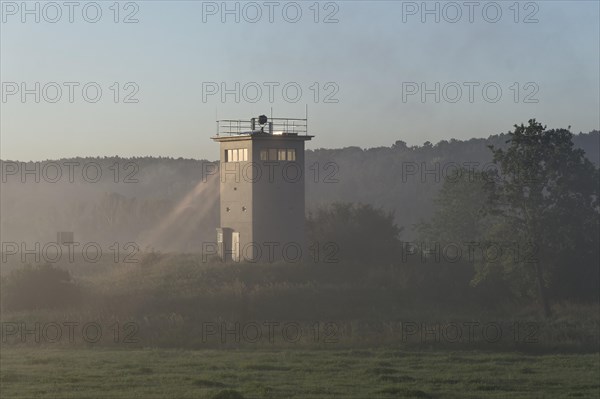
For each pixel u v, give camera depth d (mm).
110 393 150125
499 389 164375
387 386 162625
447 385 167875
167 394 149250
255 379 171250
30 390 153500
